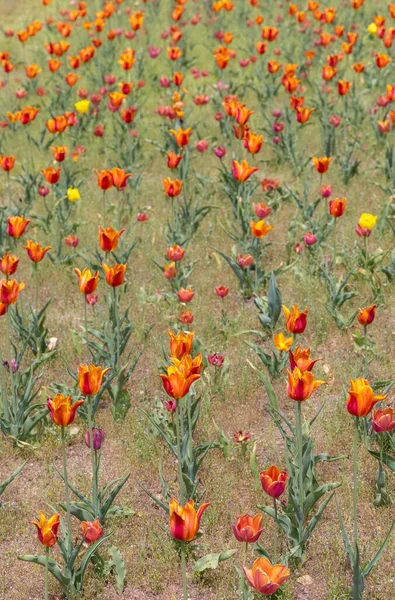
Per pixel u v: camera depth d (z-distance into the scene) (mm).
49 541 2809
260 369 3801
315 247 4418
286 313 3055
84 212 5395
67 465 3494
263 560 2643
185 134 4125
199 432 3545
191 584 3104
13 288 3275
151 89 7957
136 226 5094
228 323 4027
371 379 3705
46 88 8180
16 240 4895
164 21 10023
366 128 6465
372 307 3342
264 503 3293
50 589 3107
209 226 4973
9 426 3535
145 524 3268
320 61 8078
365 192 5340
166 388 2842
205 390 3633
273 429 3559
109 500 3152
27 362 3906
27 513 3320
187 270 4332
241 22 9500
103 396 3756
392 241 4637
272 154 6238
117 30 8719
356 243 4273
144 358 3916
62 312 4223
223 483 3355
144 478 3426
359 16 9281
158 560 3145
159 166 6184
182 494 3037
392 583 3043
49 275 4594
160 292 4258
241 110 4484
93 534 3010
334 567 3105
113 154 6449
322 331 3982
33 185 5480
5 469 3479
